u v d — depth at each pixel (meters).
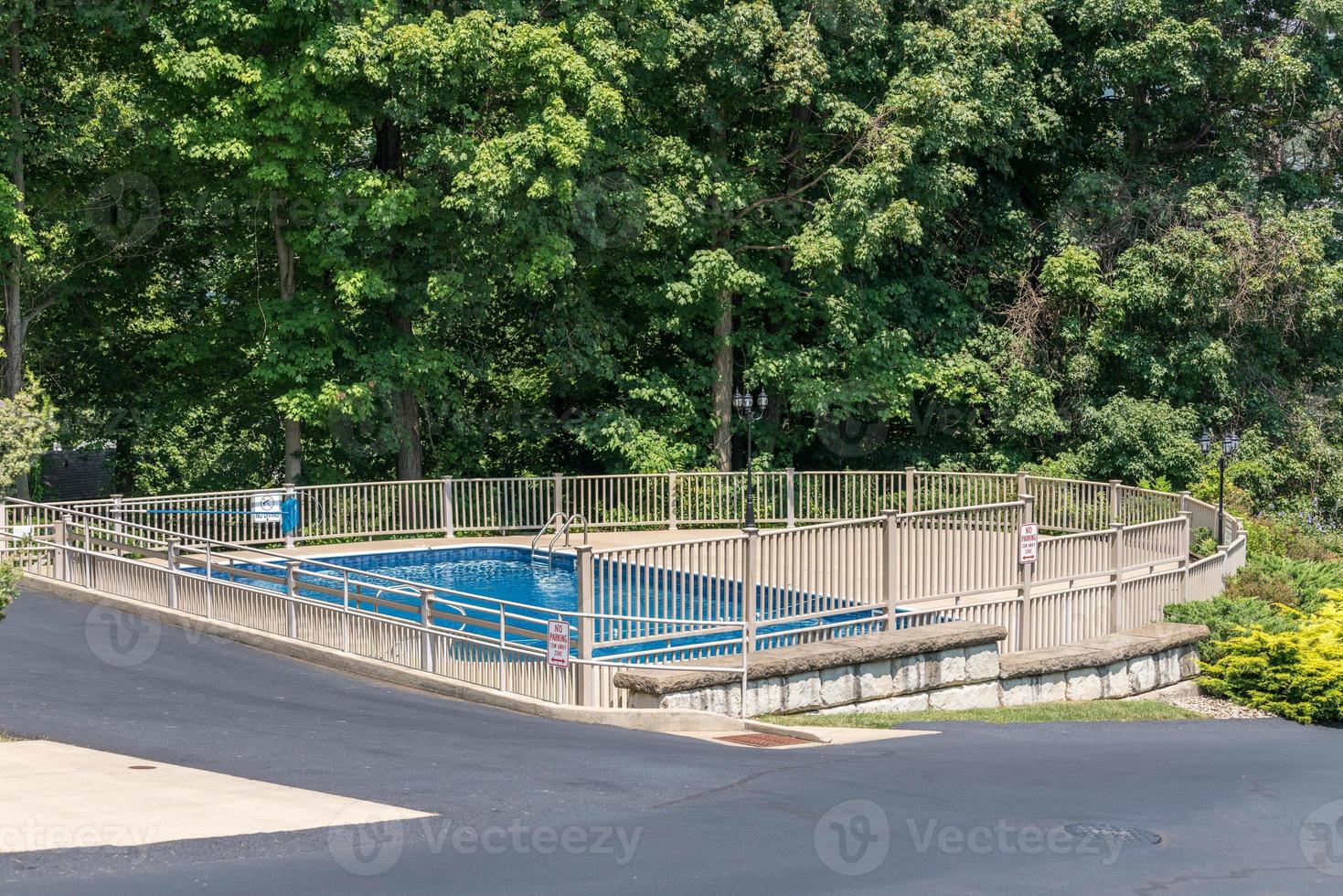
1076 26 32.19
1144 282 30.39
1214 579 21.11
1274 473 31.41
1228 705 17.36
